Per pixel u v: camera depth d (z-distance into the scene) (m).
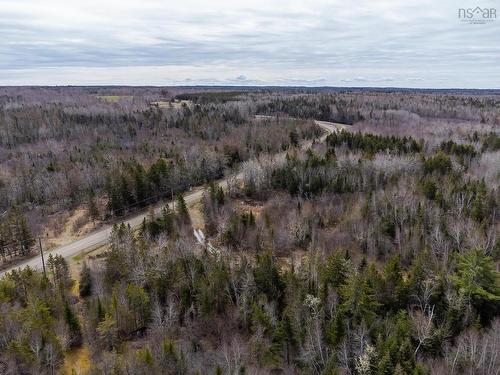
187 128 168.75
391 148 116.88
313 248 72.38
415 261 61.97
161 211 87.31
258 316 53.16
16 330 51.62
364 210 81.81
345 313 52.31
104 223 90.56
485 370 45.22
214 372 47.69
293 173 101.50
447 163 101.75
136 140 154.75
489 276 53.66
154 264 63.97
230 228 80.12
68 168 116.94
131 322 57.41
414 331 49.06
